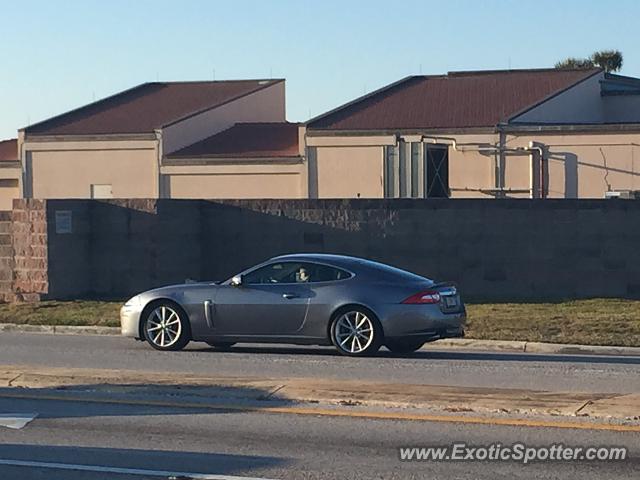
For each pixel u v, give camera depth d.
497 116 38.41
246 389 12.09
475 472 8.74
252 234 25.16
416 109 39.88
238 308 16.08
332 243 24.75
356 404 11.41
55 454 9.45
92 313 21.89
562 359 16.22
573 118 41.38
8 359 15.78
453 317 15.84
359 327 15.66
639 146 35.44
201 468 8.92
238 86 48.09
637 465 8.92
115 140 41.31
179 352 16.47
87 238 24.72
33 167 42.34
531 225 24.05
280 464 9.03
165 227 24.52
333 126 38.88
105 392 12.23
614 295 23.83
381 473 8.73
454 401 11.30
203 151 41.50
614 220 23.83
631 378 13.75
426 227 24.33
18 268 23.97
